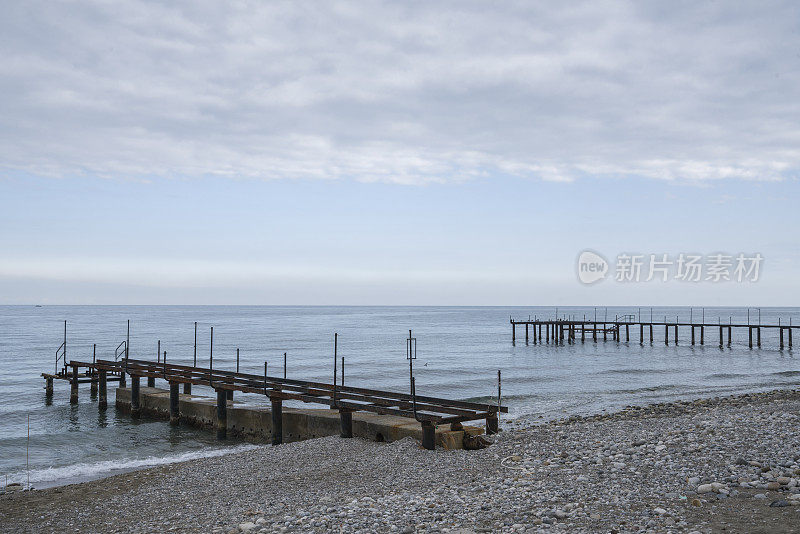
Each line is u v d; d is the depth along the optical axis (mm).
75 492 18156
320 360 71750
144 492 17719
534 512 10922
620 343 96312
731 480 12000
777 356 76188
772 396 35656
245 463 20922
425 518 11391
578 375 55594
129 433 30969
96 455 26109
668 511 10297
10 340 102625
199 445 28188
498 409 22516
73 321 177625
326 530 11367
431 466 17969
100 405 38219
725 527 9289
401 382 52281
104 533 13742
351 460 20031
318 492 15898
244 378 33406
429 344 97625
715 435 17391
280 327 150000
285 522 12297
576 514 10602
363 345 95438
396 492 14734
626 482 12781
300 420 27000
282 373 59031
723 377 54438
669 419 23188
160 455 25984
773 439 15859
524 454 17844
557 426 25047
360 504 13305
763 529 9078
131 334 120000
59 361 70812
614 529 9570
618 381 51625
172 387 32656
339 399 26547
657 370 59812
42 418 35656
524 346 92750
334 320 197875
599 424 23062
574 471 14570
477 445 21328
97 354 79938
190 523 13641
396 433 22969
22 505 16812
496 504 11859
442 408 22609
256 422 29047
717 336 121500
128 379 53812
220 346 92562
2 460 25141
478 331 137625
